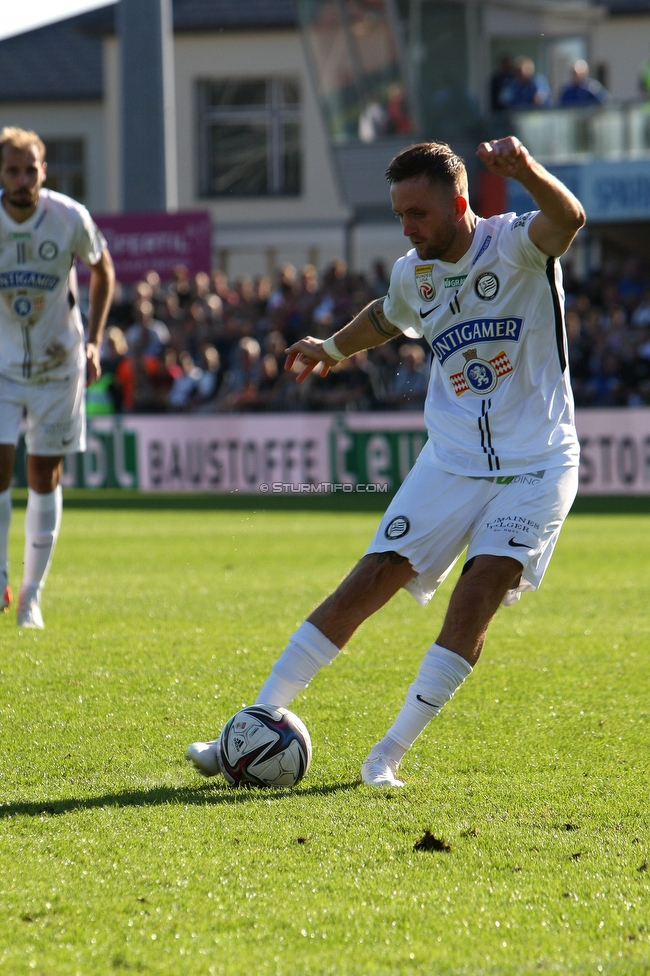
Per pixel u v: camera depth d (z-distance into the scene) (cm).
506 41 9544
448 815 1212
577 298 7244
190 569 3331
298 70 12694
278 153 12888
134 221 8144
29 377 2170
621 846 1121
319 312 7038
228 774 1324
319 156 12725
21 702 1675
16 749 1452
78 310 2217
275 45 12700
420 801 1261
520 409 1345
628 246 9219
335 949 898
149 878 1031
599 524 4784
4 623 2300
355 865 1067
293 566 3412
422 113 9631
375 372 6750
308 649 1353
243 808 1232
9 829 1155
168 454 6869
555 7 9731
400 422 6462
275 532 4509
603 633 2328
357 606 1359
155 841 1124
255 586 2958
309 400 6750
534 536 1312
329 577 3152
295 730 1331
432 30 9488
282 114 12838
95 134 13862
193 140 12912
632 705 1725
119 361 7075
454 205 1303
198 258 8150
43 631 2225
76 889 1006
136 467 6950
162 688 1770
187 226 8119
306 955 888
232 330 7069
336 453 6588
